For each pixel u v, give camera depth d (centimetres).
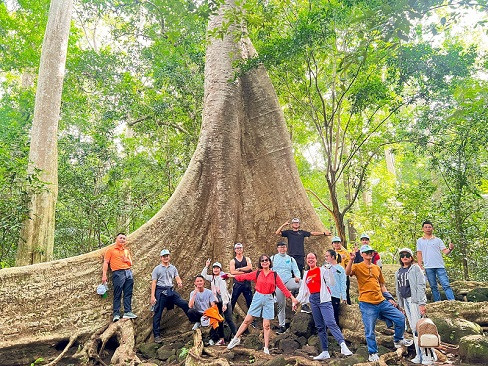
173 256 916
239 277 712
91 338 755
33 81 2195
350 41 1192
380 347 652
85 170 1548
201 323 753
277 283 689
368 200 2484
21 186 1083
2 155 1109
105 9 1928
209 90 1121
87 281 812
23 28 1841
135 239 887
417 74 1173
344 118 1644
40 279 782
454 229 1219
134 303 828
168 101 1650
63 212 1485
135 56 1838
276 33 1327
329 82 1383
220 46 1159
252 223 1023
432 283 837
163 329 864
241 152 1092
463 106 1178
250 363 650
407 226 1517
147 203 1600
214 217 984
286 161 1078
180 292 902
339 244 786
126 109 1698
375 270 629
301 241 900
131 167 1650
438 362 591
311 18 1101
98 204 1434
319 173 2483
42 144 1231
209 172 1023
